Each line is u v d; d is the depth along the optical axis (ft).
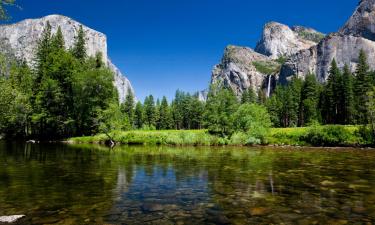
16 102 152.76
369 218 35.22
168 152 128.67
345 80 319.88
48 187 52.47
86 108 227.20
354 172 70.74
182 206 40.50
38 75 242.58
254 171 72.08
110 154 116.37
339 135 171.83
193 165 83.46
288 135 186.91
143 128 386.93
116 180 59.72
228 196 46.21
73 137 224.53
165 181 58.65
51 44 254.47
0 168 75.56
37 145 171.22
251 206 40.47
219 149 150.61
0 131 240.12
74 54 264.72
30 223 33.22
